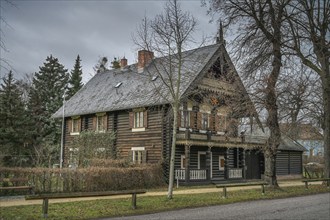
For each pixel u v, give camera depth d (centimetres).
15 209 1316
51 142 4731
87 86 4175
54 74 5975
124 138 3094
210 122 3006
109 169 2133
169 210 1409
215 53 2869
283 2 2186
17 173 1819
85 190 1986
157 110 2838
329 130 2494
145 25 3128
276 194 1928
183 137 2691
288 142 3991
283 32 2280
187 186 2586
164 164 2694
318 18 2398
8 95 4350
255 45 2212
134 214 1302
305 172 4281
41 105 5353
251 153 3500
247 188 2344
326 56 2388
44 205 1198
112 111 3206
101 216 1235
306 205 1563
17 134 4281
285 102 2291
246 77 2166
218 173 3183
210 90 2833
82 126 3609
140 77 3241
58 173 1903
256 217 1241
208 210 1412
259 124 2134
